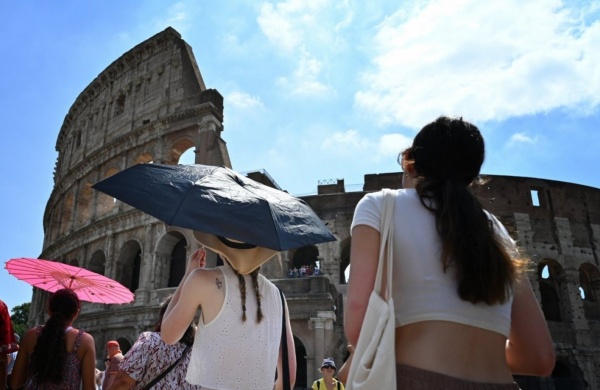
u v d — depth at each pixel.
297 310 35.44
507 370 3.44
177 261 46.06
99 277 12.62
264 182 47.66
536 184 54.59
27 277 12.31
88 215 57.25
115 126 57.62
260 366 5.11
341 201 49.22
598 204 56.19
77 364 7.86
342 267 53.50
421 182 3.90
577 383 42.41
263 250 5.43
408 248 3.60
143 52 58.34
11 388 8.06
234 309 5.10
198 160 45.88
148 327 40.91
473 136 4.04
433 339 3.33
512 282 3.43
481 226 3.48
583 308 49.91
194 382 4.91
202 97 49.38
